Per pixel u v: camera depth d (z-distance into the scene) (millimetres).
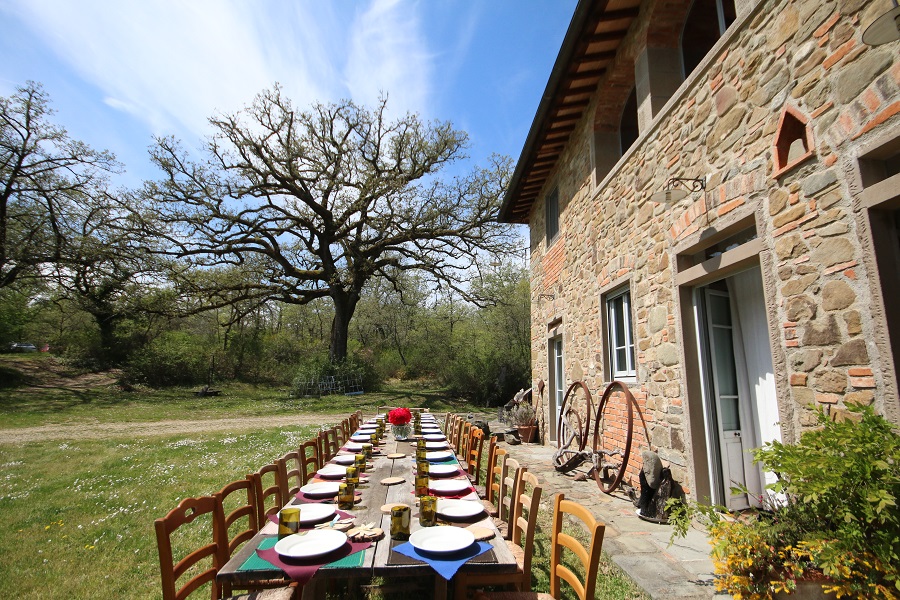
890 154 2240
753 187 3064
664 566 2971
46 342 26156
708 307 3926
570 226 7266
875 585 1762
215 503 2129
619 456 5180
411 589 2602
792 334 2707
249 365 24719
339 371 20469
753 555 2084
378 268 21094
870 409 1919
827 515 1982
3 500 5125
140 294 19625
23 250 18031
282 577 1634
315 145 18797
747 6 3145
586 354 6449
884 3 2158
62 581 3170
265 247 20000
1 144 17859
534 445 8484
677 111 4086
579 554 1843
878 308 2170
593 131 6199
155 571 3324
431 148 19641
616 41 5301
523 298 20172
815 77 2574
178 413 14781
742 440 3775
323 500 2584
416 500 2527
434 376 24016
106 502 5012
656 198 3865
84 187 19672
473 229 20688
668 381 4129
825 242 2482
